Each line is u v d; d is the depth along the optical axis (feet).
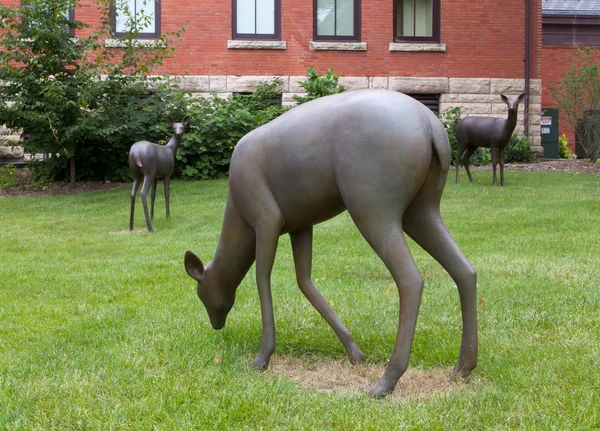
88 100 47.85
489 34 63.21
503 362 13.10
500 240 27.37
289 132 11.96
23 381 12.52
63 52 47.91
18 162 59.11
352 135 11.15
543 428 9.98
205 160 52.80
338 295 19.20
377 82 62.44
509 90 63.67
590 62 64.49
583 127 66.54
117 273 23.27
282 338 15.24
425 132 11.05
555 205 36.09
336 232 31.04
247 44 60.80
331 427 10.27
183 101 53.16
